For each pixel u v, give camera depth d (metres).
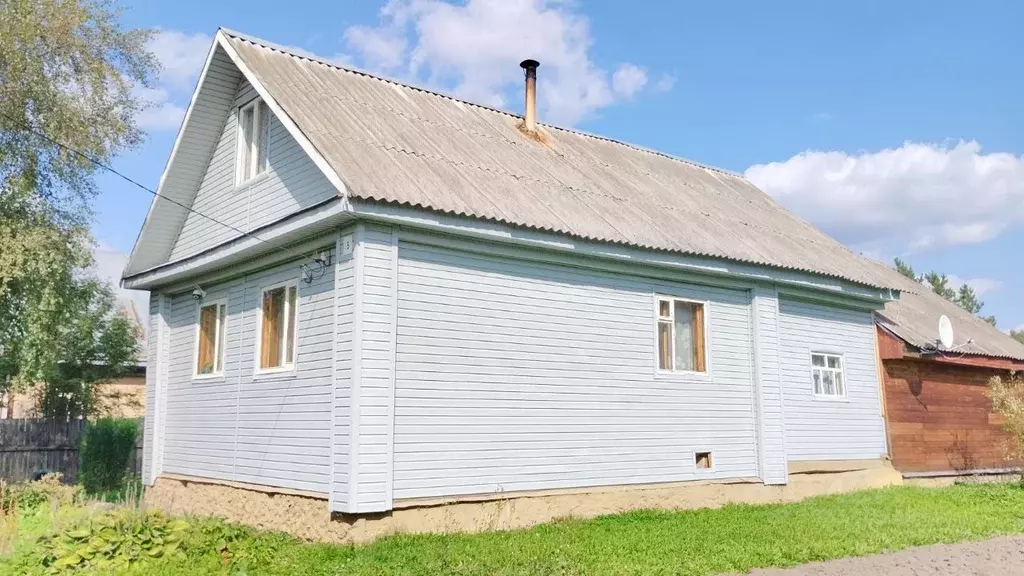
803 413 15.78
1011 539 11.24
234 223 13.19
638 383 12.88
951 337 17.89
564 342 12.02
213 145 14.12
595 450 12.16
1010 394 18.33
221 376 13.06
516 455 11.23
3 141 17.48
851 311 17.41
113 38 18.55
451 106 15.41
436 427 10.45
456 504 10.52
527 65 16.59
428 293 10.60
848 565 9.40
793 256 15.62
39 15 17.11
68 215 18.41
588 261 12.38
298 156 11.66
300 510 10.59
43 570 8.09
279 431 11.37
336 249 10.46
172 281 14.45
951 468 18.47
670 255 12.89
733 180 20.72
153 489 14.41
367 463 9.67
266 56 12.85
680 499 13.14
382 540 9.62
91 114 18.22
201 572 8.24
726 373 14.27
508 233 10.88
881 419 17.47
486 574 8.33
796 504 14.02
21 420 19.22
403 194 9.95
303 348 11.08
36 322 17.02
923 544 10.78
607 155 17.42
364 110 12.59
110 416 22.28
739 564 9.17
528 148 15.12
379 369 9.91
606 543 9.97
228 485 12.38
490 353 11.14
